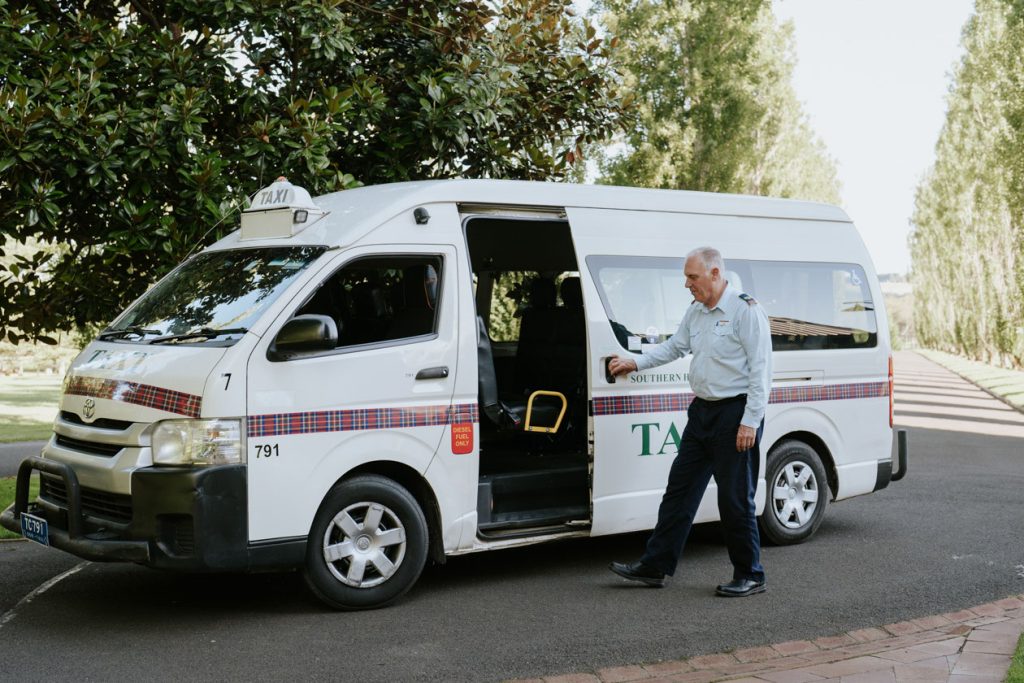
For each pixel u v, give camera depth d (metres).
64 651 5.27
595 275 7.04
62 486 5.92
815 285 8.16
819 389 8.05
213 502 5.45
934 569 7.20
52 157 8.33
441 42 10.02
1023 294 39.28
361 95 9.50
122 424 5.70
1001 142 37.31
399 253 6.26
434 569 7.21
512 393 8.26
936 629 5.76
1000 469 12.82
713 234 7.73
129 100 8.98
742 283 7.73
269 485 5.63
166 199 9.27
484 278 8.58
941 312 69.44
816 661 5.16
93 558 5.45
